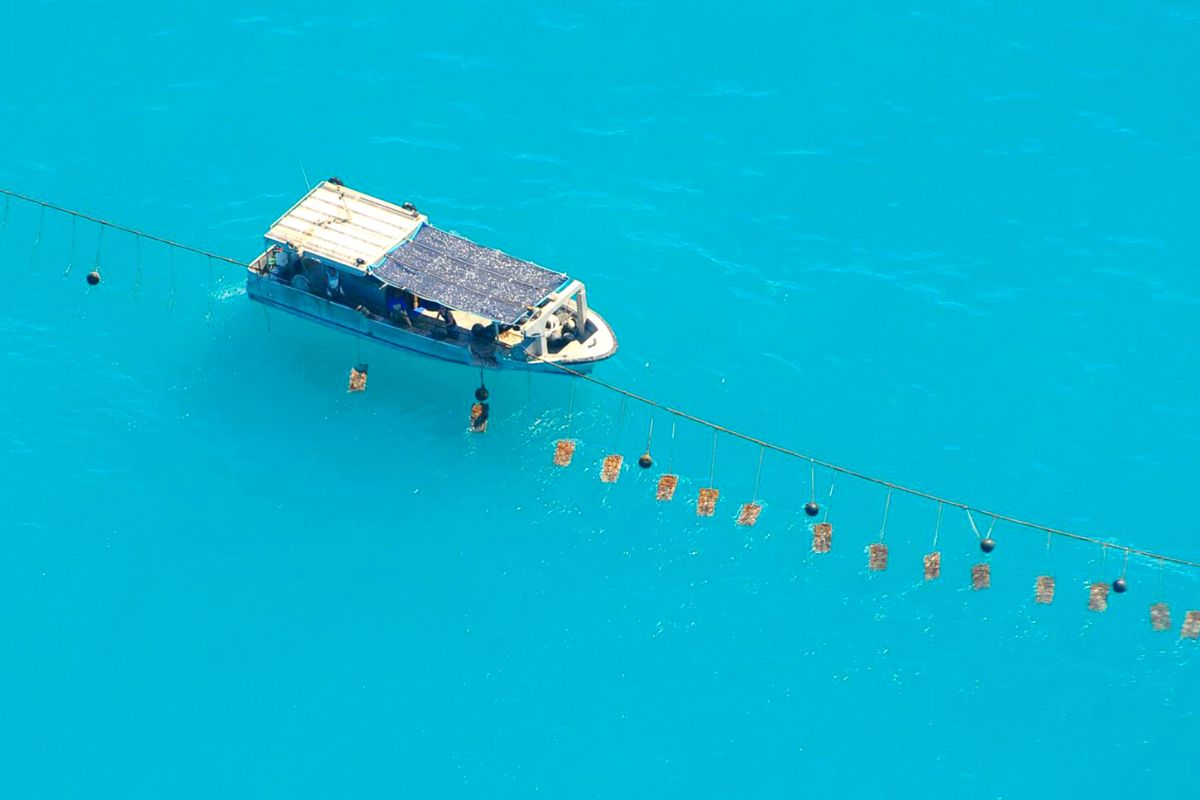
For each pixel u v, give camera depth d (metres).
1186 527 183.50
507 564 181.12
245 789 166.00
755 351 198.62
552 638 175.62
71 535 183.25
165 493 187.12
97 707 171.38
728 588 179.38
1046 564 180.88
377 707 171.12
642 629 176.25
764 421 192.25
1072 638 175.75
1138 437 190.88
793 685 172.38
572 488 187.25
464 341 192.12
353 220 195.00
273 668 173.88
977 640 175.75
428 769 167.00
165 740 169.12
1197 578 179.50
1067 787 166.00
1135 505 185.38
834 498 185.75
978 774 166.88
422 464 189.50
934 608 178.00
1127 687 172.38
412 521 184.75
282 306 198.88
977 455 189.50
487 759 167.62
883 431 191.38
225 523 184.75
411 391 195.62
